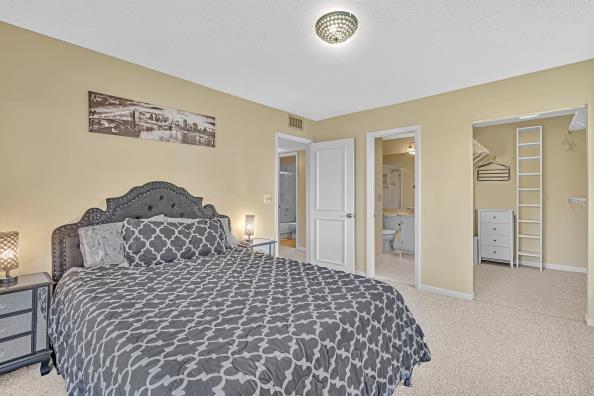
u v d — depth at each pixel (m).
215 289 1.72
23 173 2.21
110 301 1.54
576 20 2.05
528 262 4.88
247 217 3.55
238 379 0.93
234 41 2.37
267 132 4.06
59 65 2.37
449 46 2.43
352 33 2.11
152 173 2.91
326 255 4.59
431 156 3.62
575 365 2.03
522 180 4.90
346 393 1.26
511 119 3.17
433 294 3.52
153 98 2.92
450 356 2.16
